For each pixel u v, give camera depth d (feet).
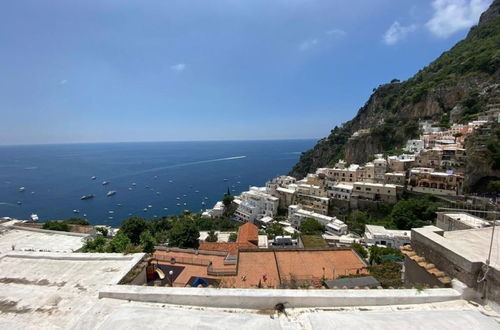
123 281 22.80
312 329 14.48
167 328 14.05
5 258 28.66
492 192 138.72
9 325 18.67
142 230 116.57
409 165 187.21
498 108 200.64
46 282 24.16
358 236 152.97
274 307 17.71
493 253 21.07
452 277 20.26
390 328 13.87
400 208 150.30
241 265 71.20
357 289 18.80
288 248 80.79
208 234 160.56
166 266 70.64
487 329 14.03
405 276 27.14
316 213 182.91
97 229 118.11
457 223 69.31
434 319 14.92
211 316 15.64
